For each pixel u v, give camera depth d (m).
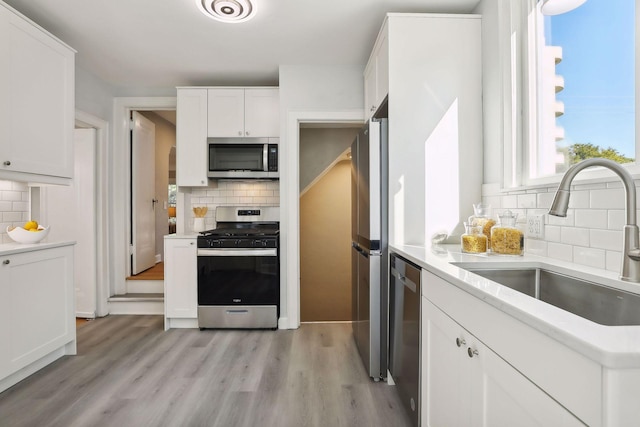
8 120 1.94
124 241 3.65
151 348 2.59
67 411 1.75
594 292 1.11
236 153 3.29
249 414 1.73
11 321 1.93
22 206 2.51
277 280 3.03
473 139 2.08
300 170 4.42
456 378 1.12
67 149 2.39
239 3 2.10
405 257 1.70
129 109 3.67
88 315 3.34
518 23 1.79
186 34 2.54
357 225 2.52
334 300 5.27
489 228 1.74
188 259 3.06
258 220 3.59
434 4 2.16
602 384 0.53
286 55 2.89
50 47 2.24
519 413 0.77
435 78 2.07
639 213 1.12
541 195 1.57
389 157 2.06
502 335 0.84
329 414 1.74
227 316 3.00
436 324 1.30
